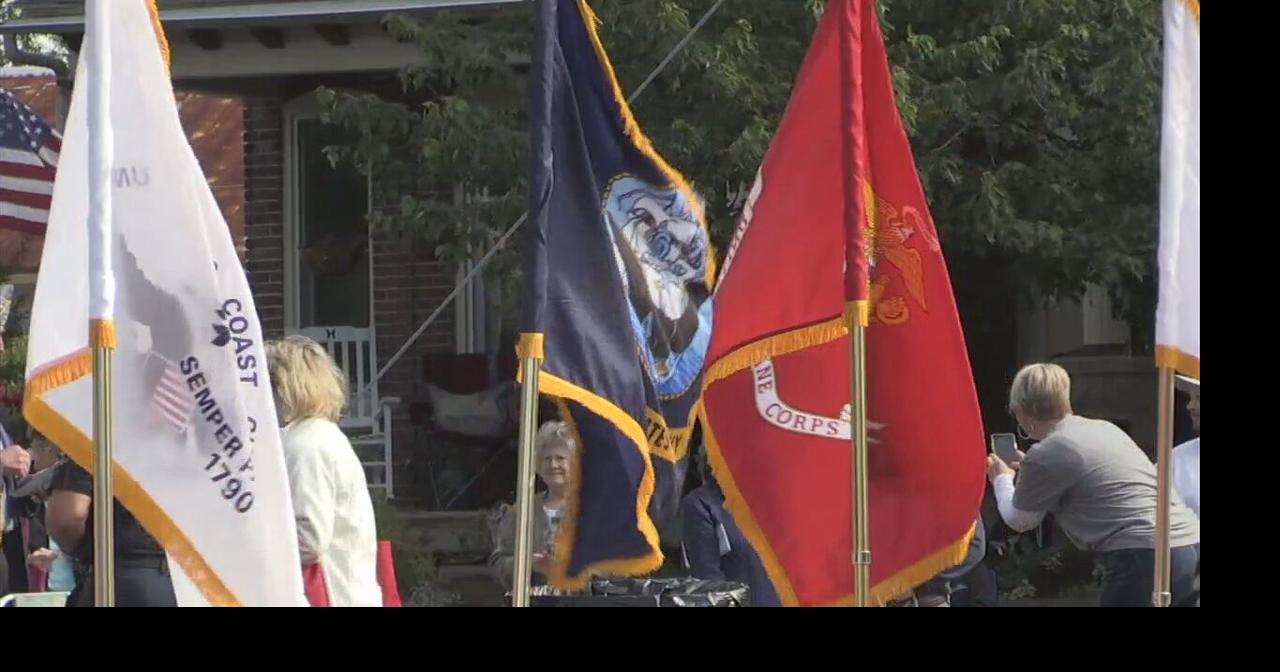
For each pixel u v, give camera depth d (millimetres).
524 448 15367
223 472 14914
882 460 16656
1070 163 35000
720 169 33312
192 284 14969
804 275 16500
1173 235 14898
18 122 36625
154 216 14984
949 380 16453
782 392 16875
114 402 14859
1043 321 40594
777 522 16828
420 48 36750
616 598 16812
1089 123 34844
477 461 39875
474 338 42750
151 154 14984
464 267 41719
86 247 15078
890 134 16406
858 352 15547
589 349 16078
